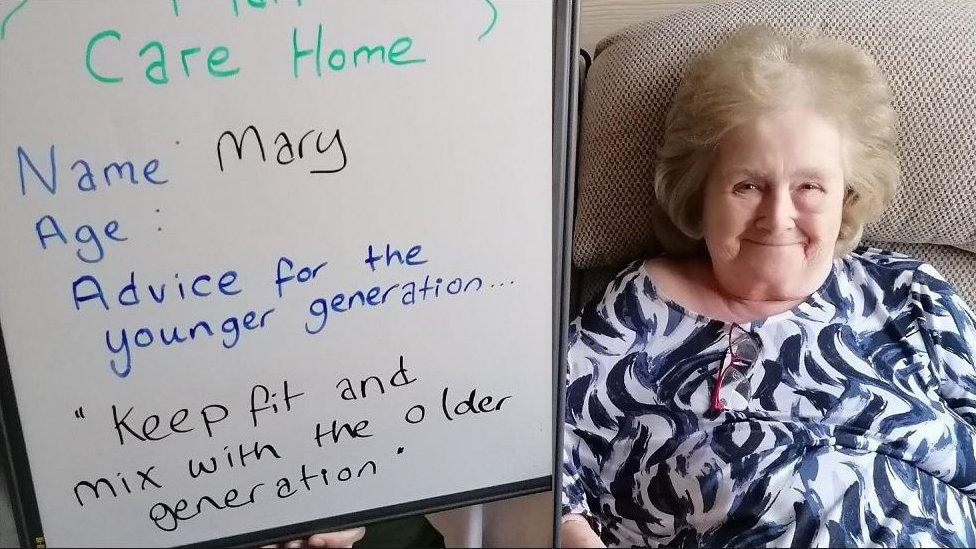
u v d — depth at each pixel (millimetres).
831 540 841
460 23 688
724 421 963
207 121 677
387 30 680
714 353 1002
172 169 685
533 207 751
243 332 747
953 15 1023
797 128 900
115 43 647
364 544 1036
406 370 787
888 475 905
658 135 1069
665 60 1066
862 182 978
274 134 689
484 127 719
